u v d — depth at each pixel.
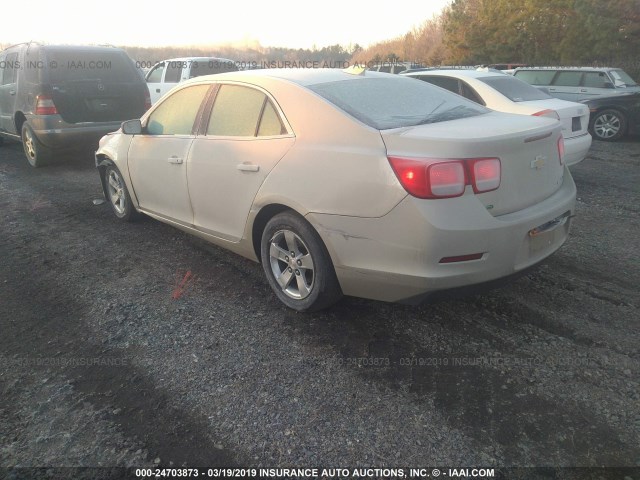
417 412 2.66
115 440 2.52
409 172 2.82
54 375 3.03
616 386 2.80
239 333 3.43
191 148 4.23
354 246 3.10
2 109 9.23
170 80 14.02
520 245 3.03
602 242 4.87
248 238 3.84
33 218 5.96
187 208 4.43
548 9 18.86
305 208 3.27
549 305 3.66
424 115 3.51
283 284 3.67
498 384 2.85
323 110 3.36
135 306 3.82
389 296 3.14
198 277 4.31
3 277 4.37
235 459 2.40
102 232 5.44
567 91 12.09
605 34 16.62
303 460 2.38
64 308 3.82
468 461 2.35
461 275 2.90
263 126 3.67
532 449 2.40
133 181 5.11
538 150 3.19
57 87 7.93
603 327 3.36
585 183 7.32
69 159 9.34
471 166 2.83
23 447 2.49
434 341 3.27
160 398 2.81
